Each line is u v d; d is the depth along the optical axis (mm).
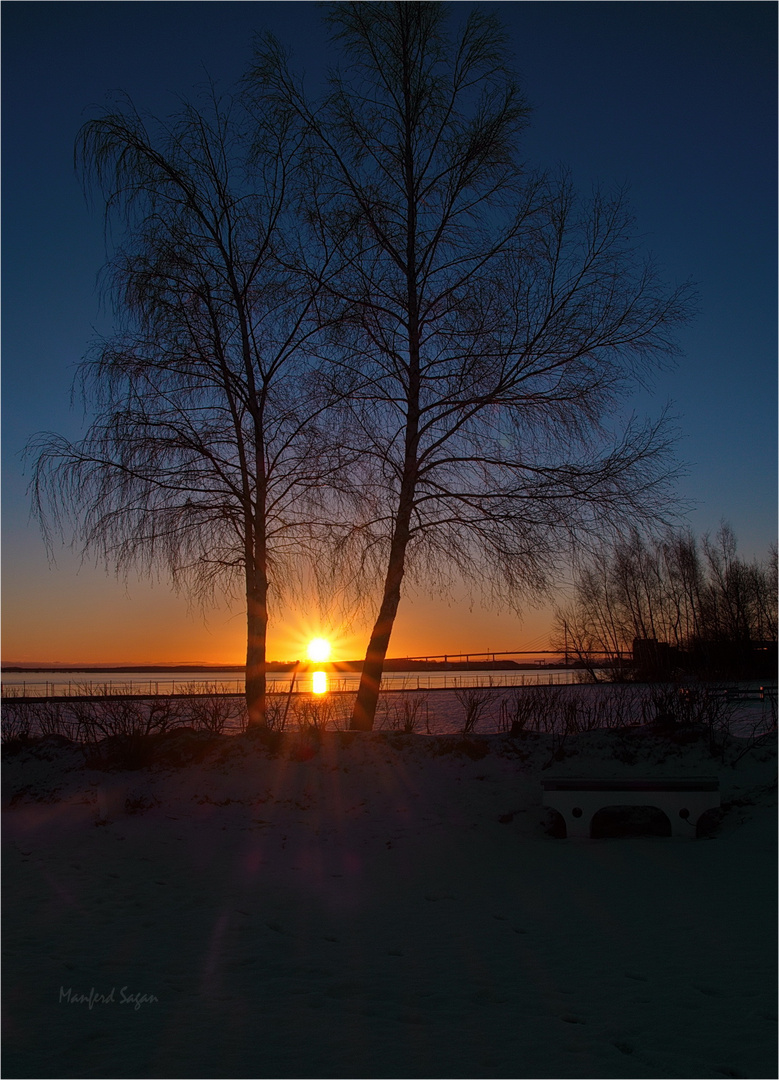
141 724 13930
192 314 13430
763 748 12062
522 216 13586
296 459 13828
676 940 6180
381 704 23547
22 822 11234
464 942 6379
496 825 10414
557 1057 4309
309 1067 4176
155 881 8539
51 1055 4328
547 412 13477
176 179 13375
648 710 15117
